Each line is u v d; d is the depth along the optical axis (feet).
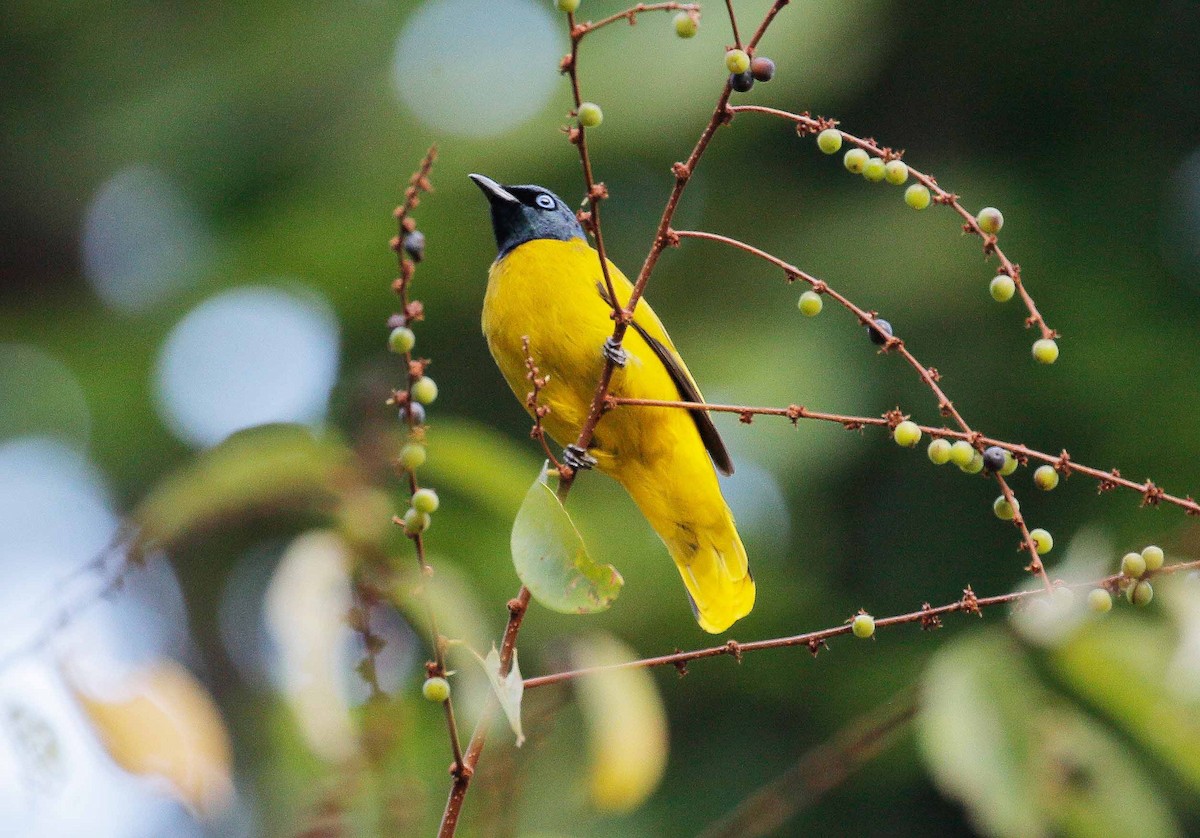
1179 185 47.50
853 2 41.45
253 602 48.49
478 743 13.47
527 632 36.50
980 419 43.04
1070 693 18.48
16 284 55.06
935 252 42.78
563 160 42.39
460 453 18.07
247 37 47.73
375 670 14.82
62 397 48.14
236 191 47.83
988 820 15.85
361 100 45.57
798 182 46.03
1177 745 16.65
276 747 18.51
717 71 41.37
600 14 43.47
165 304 48.11
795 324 42.50
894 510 44.39
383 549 15.85
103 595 15.28
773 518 40.65
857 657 41.37
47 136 49.83
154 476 47.85
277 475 16.70
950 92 48.85
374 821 14.64
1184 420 41.27
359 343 45.85
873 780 40.65
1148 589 13.96
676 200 15.75
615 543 39.45
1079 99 49.03
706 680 40.88
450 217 43.75
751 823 18.24
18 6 48.62
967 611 13.99
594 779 16.47
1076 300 44.06
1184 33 48.21
